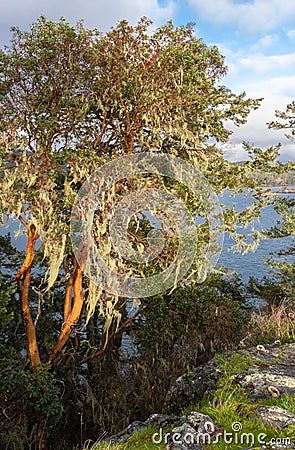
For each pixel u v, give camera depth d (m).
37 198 5.70
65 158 5.77
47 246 5.82
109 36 6.42
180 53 6.13
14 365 6.41
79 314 7.07
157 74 6.15
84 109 6.15
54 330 8.33
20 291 6.72
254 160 7.50
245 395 4.00
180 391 5.00
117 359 8.85
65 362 8.13
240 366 4.86
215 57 6.73
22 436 6.18
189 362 7.78
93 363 8.44
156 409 7.00
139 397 7.32
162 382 7.61
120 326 8.61
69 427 7.41
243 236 6.66
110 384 8.02
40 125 5.76
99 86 6.34
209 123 6.89
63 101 6.14
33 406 6.07
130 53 6.40
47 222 5.83
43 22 6.21
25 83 6.23
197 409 3.94
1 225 5.76
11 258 8.26
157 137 6.16
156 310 7.98
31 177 5.52
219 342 8.11
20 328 8.11
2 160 5.40
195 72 6.43
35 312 8.34
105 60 6.27
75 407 7.59
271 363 5.00
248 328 8.09
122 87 6.30
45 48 6.12
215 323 8.39
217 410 3.47
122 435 3.81
